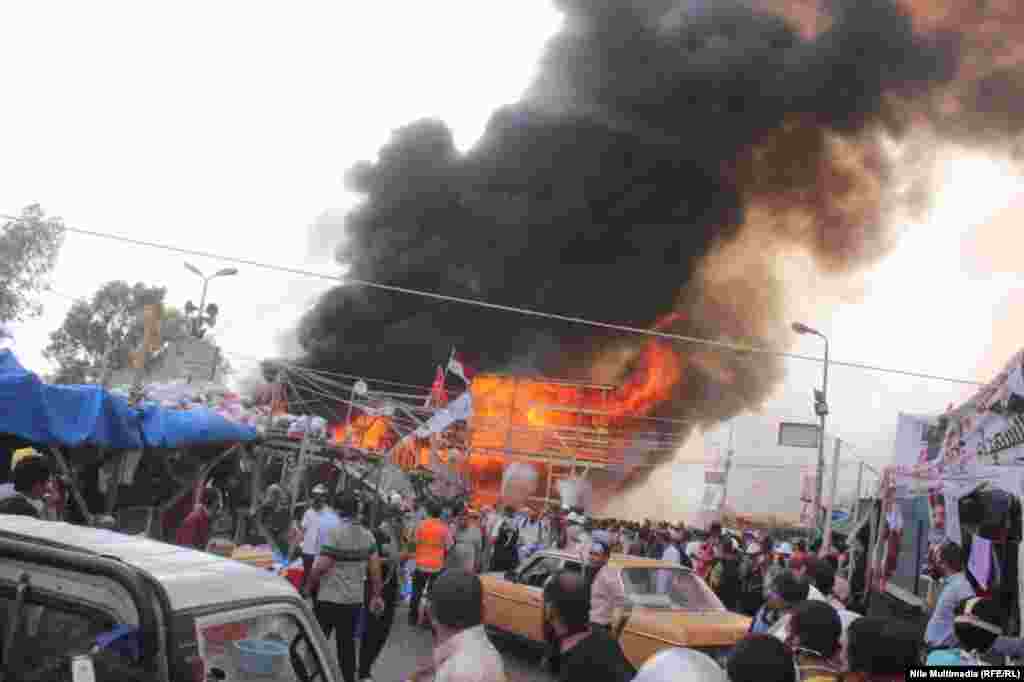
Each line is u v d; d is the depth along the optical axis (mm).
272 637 2730
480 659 3197
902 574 11086
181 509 12703
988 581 7629
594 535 9094
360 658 7555
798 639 3914
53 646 2273
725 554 13055
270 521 14086
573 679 3143
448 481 22906
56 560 2248
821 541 21344
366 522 15391
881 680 3178
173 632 2158
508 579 10844
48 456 9914
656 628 8320
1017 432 7531
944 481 9242
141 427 10383
